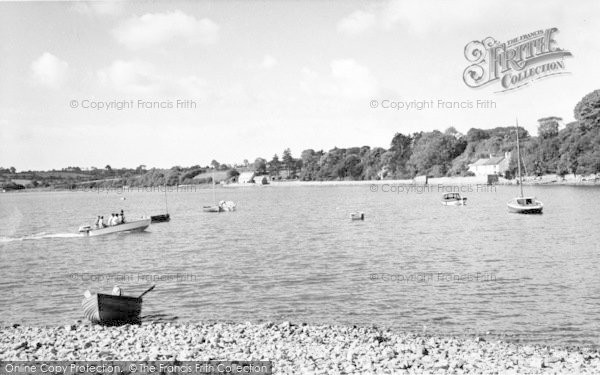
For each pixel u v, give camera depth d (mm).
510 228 64938
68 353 18641
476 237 57156
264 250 50594
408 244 52688
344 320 25938
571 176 167125
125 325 24234
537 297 29594
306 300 30000
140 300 26438
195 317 26938
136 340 20594
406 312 27109
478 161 199375
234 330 22312
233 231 69625
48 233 74000
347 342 20234
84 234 68562
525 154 184625
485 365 17125
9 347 19812
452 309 27453
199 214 105125
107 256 50500
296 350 18875
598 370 16734
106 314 24891
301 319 26297
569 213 81812
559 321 25109
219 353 18484
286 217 91812
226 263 43469
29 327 24359
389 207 109688
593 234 56781
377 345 19797
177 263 44625
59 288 35125
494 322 25156
